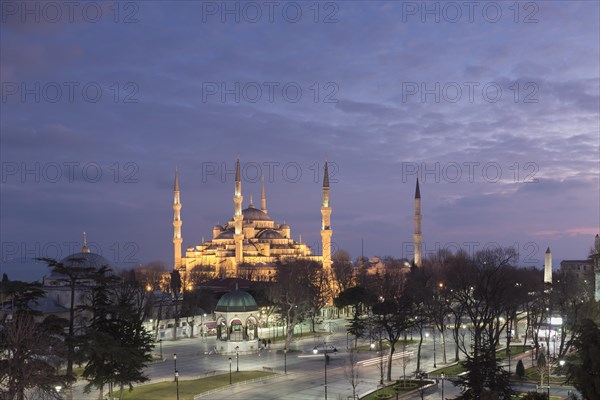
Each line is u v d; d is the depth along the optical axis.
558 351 134.25
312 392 100.38
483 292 117.38
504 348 140.25
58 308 139.38
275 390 101.88
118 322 92.75
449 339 159.12
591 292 166.00
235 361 131.00
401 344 151.38
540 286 153.12
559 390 95.81
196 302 179.50
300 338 166.62
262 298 186.62
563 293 134.38
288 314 152.50
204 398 96.00
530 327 156.62
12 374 69.12
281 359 134.12
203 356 138.12
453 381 84.25
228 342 143.00
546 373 107.56
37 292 78.12
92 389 101.31
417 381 106.12
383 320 116.50
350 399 95.00
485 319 112.00
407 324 115.44
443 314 133.38
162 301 170.75
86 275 86.06
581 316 121.88
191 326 172.75
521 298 133.62
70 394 85.31
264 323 185.12
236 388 103.44
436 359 130.88
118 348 79.50
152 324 163.88
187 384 105.19
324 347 138.62
